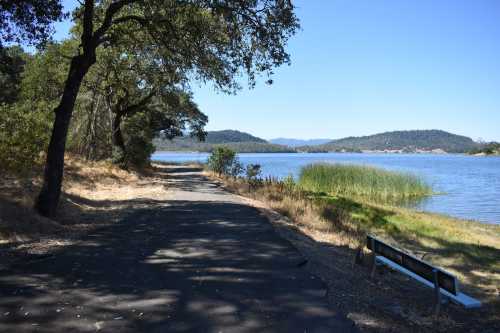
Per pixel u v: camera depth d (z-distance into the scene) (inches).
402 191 1248.8
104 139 1243.2
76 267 260.8
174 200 634.8
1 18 476.7
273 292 222.8
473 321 230.1
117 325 175.5
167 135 1713.8
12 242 314.7
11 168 562.3
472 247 518.0
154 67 916.0
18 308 191.3
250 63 586.2
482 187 1592.0
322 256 336.2
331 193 1143.6
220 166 1353.3
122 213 491.5
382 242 286.4
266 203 673.0
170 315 187.8
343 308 207.3
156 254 300.4
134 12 636.7
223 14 511.8
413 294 270.5
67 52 972.6
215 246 328.2
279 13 521.0
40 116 628.4
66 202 488.7
